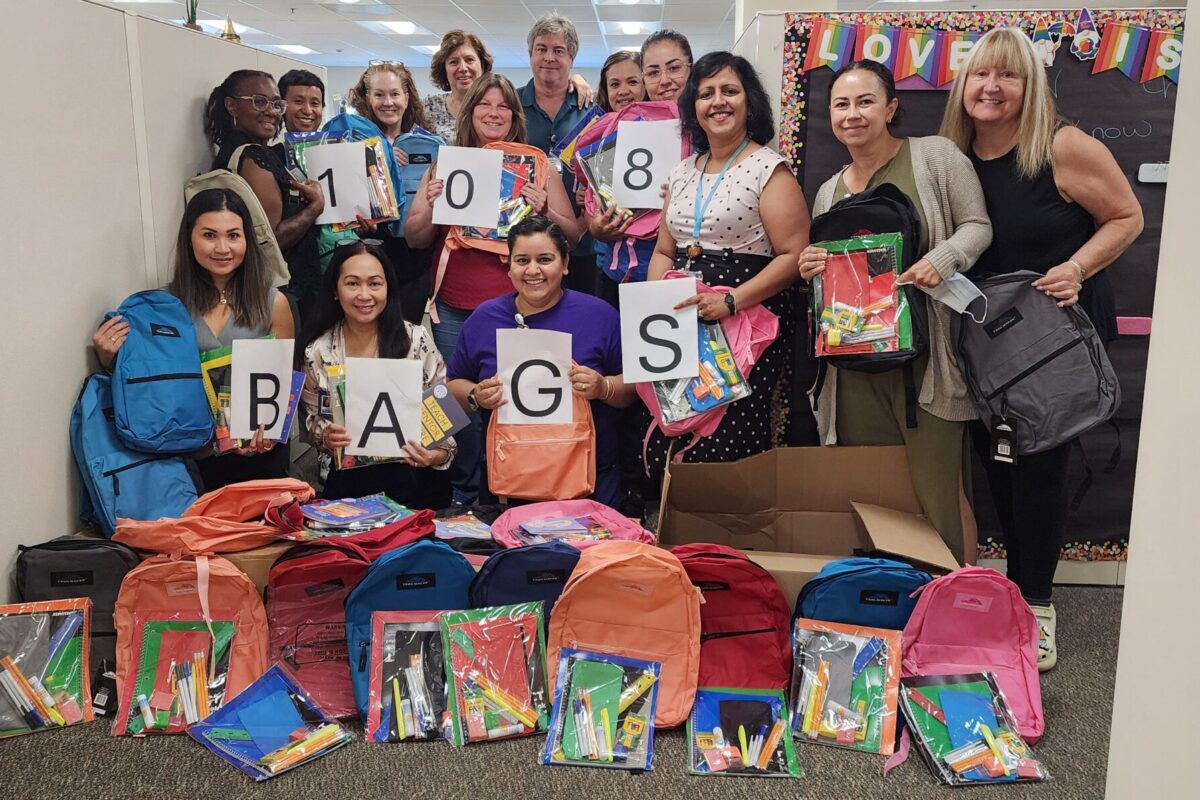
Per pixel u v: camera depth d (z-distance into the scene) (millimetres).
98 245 2494
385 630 2070
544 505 2465
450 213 2877
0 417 2135
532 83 3566
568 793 1806
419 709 2004
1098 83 2596
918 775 1875
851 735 1969
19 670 2025
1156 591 1280
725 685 2119
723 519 2547
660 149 2707
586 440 2512
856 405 2475
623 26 10688
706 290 2422
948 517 2391
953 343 2307
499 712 2000
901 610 2088
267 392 2510
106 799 1774
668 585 2049
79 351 2422
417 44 12367
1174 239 1248
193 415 2436
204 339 2549
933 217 2256
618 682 2021
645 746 1923
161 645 2078
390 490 2684
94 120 2471
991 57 2178
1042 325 2207
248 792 1799
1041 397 2203
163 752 1935
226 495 2311
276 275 2842
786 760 1897
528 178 2910
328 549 2104
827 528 2523
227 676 2070
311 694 2084
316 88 3408
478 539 2297
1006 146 2285
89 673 2104
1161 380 1273
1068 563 2877
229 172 2908
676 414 2430
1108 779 1408
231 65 3314
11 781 1829
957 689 1996
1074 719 2096
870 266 2266
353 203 3029
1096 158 2158
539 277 2469
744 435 2521
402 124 3771
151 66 2756
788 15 2627
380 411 2520
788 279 2424
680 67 3082
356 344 2639
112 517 2322
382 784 1829
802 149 2699
